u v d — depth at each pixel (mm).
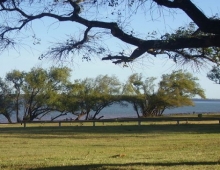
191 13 8961
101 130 34469
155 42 9430
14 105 63438
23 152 18922
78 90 64750
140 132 32094
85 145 22641
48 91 62812
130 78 66688
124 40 9609
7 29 10430
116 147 21391
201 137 27062
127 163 13219
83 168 12281
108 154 17781
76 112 66625
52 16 10109
